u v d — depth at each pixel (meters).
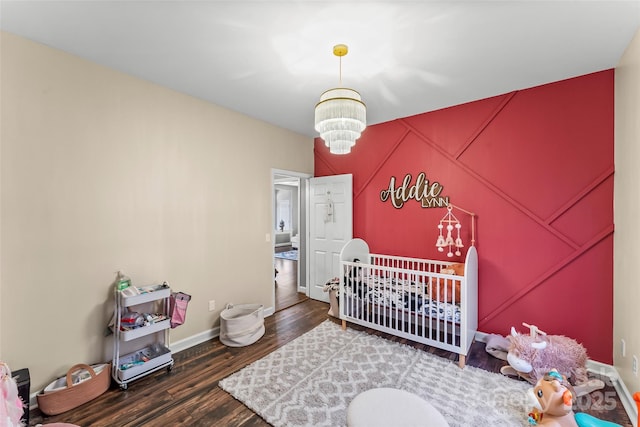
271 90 2.67
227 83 2.53
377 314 2.89
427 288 2.91
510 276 2.75
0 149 1.78
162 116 2.59
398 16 1.63
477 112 2.90
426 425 1.29
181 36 1.85
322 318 3.52
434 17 1.64
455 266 2.85
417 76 2.38
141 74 2.37
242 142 3.30
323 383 2.15
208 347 2.77
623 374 2.02
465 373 2.28
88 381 1.96
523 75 2.37
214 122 3.01
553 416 1.61
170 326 2.39
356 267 3.14
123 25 1.74
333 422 1.76
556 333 2.52
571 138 2.43
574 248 2.43
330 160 4.19
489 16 1.63
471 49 1.98
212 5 1.55
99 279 2.21
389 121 3.55
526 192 2.65
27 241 1.88
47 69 1.96
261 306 3.13
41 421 1.76
